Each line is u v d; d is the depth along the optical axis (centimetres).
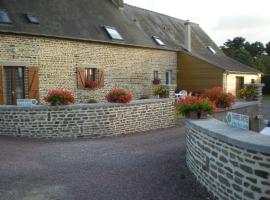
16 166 711
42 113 1037
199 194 544
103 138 1070
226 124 579
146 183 603
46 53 1391
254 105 1318
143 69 1903
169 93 1345
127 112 1160
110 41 1645
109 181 617
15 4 1405
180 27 2658
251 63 4500
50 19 1475
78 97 1530
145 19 2280
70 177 643
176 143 941
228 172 472
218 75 2047
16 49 1287
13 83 1320
